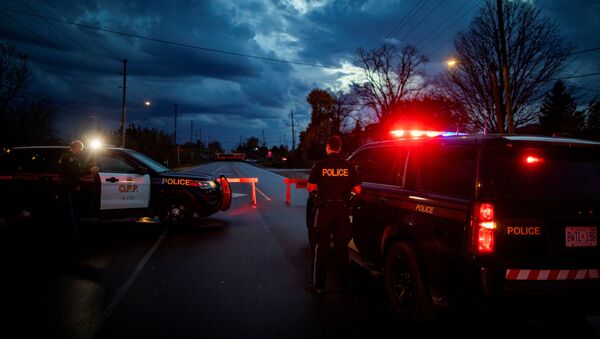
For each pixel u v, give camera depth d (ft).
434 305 12.05
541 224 10.17
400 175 14.24
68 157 25.18
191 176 29.48
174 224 28.84
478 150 10.87
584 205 10.44
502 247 9.97
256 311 13.88
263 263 20.06
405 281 13.15
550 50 86.79
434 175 12.44
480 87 90.89
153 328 12.39
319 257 15.46
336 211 15.24
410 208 12.89
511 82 88.53
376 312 13.89
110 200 26.91
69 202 25.12
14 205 25.67
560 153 10.78
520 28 87.04
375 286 16.69
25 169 25.89
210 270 18.78
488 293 9.91
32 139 93.97
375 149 17.12
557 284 10.15
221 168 196.24
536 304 10.12
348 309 14.14
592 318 13.50
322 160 15.55
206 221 32.63
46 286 16.24
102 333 11.98
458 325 12.85
